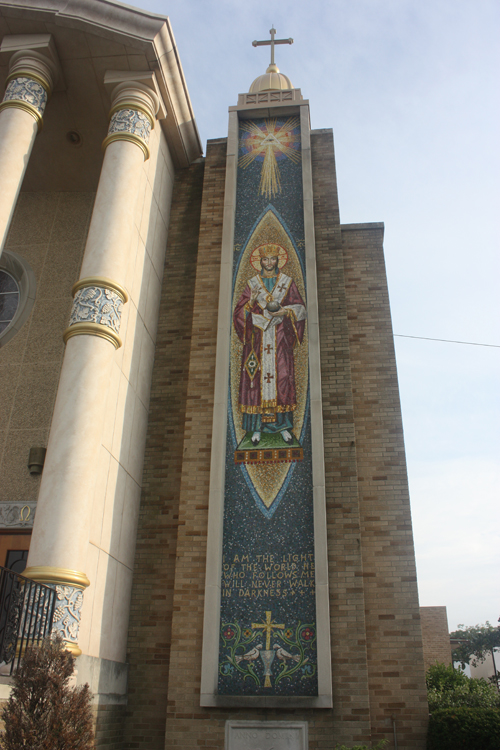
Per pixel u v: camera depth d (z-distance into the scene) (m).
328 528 9.95
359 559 9.63
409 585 10.04
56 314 12.79
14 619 7.36
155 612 10.25
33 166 13.98
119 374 10.53
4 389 12.10
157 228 13.17
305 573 9.70
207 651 9.20
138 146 11.76
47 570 7.96
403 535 10.46
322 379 11.27
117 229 10.65
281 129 14.26
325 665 8.91
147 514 11.05
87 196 14.19
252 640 9.35
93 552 9.02
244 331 11.93
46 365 12.22
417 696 9.23
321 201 13.34
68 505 8.40
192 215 14.08
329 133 14.28
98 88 12.57
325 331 11.77
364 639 9.09
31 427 11.62
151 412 11.95
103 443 9.68
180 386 12.14
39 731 5.95
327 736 8.56
